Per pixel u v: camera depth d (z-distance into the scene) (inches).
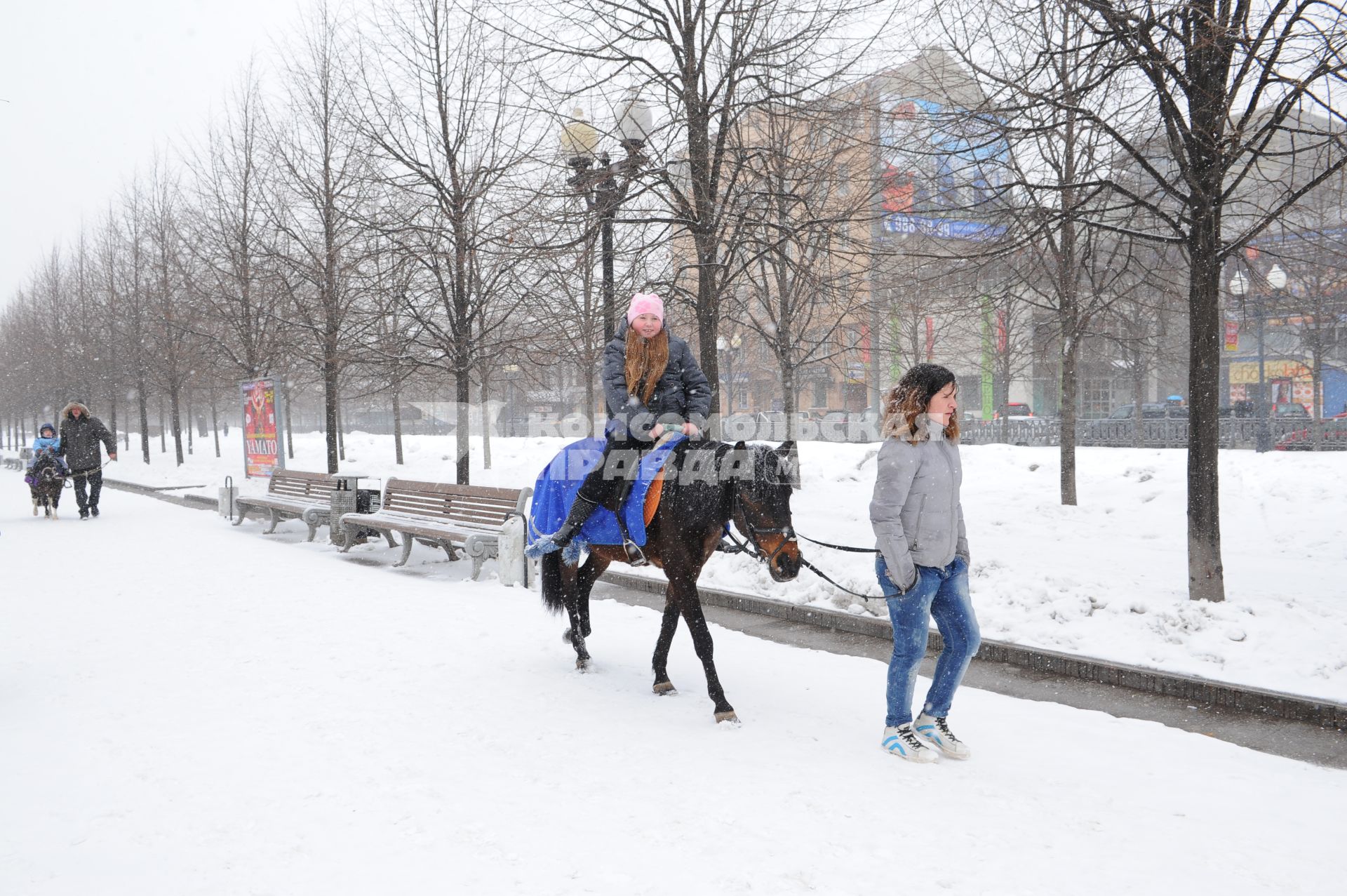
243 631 299.7
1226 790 166.2
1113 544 424.5
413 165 577.9
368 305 714.8
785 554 196.4
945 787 167.6
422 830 149.0
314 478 564.1
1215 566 286.0
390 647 277.7
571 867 135.6
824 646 285.3
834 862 136.9
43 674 249.9
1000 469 682.2
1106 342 959.6
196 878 133.3
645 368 219.6
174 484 999.6
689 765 179.0
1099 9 282.0
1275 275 630.5
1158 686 233.1
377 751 187.8
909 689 185.5
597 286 561.3
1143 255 478.9
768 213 458.0
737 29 437.4
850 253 484.1
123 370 1430.9
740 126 484.1
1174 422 1026.7
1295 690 217.9
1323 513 456.8
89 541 543.8
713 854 139.4
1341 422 913.5
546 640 288.0
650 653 272.5
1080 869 134.8
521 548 383.6
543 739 195.2
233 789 167.5
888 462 178.2
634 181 459.2
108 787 168.7
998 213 347.3
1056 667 252.4
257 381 752.3
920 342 975.0
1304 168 355.9
